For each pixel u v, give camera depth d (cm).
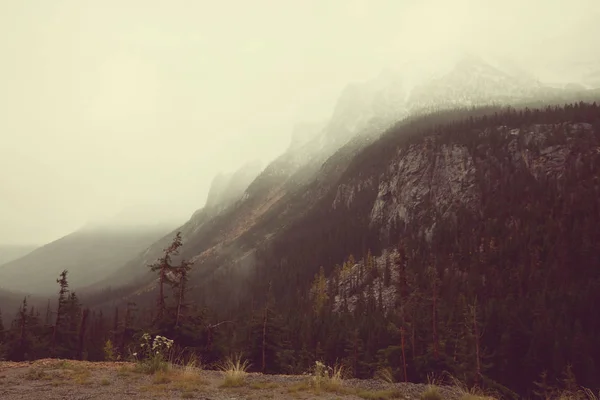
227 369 1502
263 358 3347
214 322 3575
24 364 1571
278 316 3616
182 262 3122
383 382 1366
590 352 5859
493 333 6700
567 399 1305
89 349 5375
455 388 1278
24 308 4212
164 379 1248
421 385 1322
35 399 945
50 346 4266
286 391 1154
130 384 1176
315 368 1419
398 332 3366
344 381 1362
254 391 1141
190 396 1020
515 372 5700
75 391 1054
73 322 5138
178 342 2811
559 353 5581
